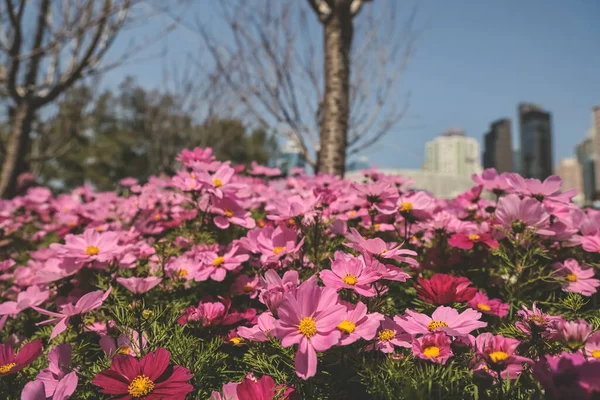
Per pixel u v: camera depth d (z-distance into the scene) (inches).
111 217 102.7
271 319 47.9
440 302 50.6
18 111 237.3
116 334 52.9
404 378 41.6
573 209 68.3
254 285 64.9
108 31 229.5
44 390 39.0
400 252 49.3
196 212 86.6
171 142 430.9
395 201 68.6
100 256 64.8
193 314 54.7
